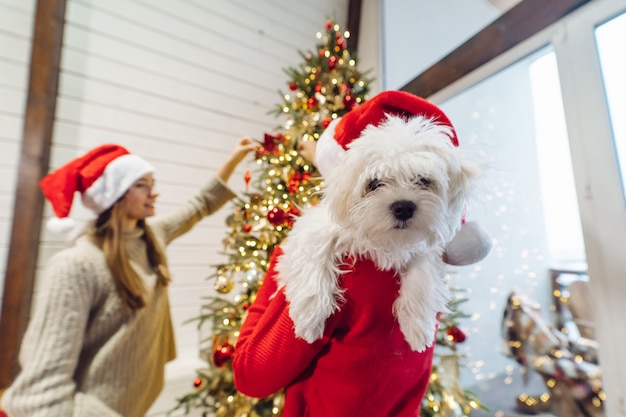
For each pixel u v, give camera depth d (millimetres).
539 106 1575
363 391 464
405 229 423
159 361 992
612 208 944
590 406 1362
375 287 463
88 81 1620
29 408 628
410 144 428
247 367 509
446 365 1192
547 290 1695
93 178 860
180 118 1861
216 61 1992
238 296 1282
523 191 1751
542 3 1153
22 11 1467
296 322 443
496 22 1320
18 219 1357
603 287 953
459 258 519
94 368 745
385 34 2244
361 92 1401
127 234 905
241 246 1178
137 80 1748
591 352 1467
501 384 1869
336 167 470
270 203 1146
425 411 1118
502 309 1895
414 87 1702
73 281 727
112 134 1667
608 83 984
